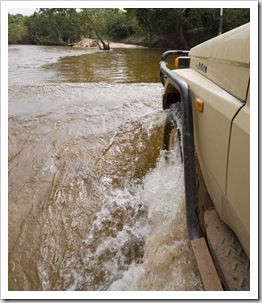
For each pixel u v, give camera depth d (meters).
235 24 20.83
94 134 4.29
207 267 1.64
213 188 1.83
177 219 2.40
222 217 1.75
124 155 3.69
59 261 2.22
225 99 1.55
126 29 45.25
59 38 51.25
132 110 5.31
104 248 2.33
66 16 51.09
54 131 4.43
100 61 16.59
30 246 2.34
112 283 2.03
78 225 2.56
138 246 2.36
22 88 7.25
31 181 3.19
